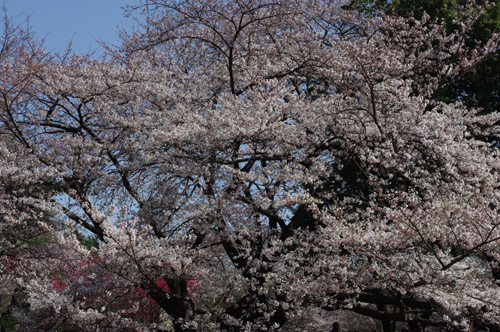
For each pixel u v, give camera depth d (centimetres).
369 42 1131
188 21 1013
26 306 1087
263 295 838
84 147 918
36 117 974
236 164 823
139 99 1001
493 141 1111
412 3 1324
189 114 809
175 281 820
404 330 1145
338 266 702
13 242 964
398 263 661
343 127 894
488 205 750
